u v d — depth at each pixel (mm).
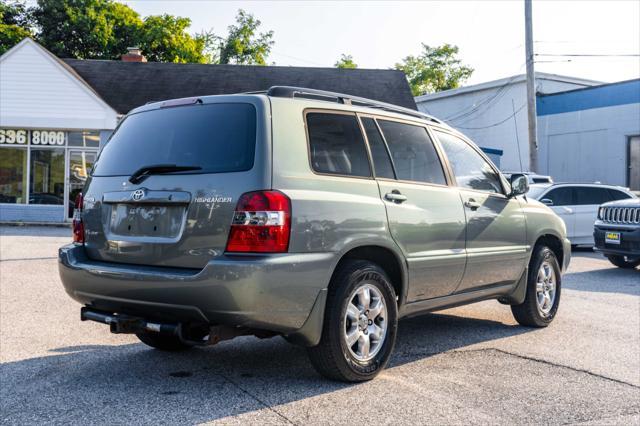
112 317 4250
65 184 22391
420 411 3984
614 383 4691
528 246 6348
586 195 16406
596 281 10617
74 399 4117
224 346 5613
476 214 5645
